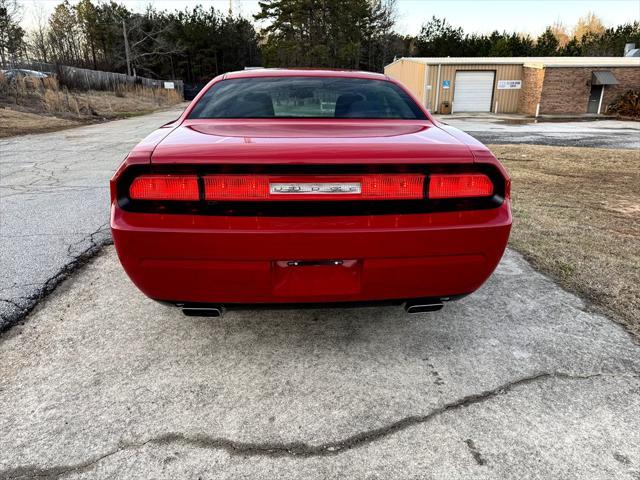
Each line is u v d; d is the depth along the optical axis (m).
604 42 49.28
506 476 1.49
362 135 1.94
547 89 23.00
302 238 1.68
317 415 1.77
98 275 3.05
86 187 5.76
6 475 1.49
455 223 1.75
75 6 48.25
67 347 2.23
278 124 2.17
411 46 54.84
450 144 1.81
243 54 64.44
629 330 2.38
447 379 1.99
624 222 4.31
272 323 2.49
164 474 1.50
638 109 21.50
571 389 1.92
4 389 1.91
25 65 25.47
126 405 1.82
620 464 1.54
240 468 1.52
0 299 2.66
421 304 1.91
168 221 1.68
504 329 2.40
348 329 2.42
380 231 1.70
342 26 47.00
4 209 4.64
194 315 1.90
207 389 1.93
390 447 1.61
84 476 1.49
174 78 58.81
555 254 3.44
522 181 6.38
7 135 12.32
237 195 1.65
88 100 23.95
